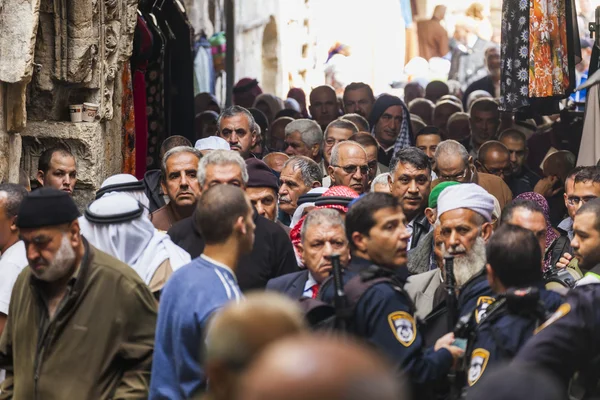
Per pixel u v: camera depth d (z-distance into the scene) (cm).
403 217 1094
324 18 6431
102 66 2194
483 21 6012
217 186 1085
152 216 1633
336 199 1545
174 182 1598
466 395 959
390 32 6281
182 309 1042
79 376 1107
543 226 1410
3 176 1761
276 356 447
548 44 2356
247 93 4025
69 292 1114
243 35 5606
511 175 2553
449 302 1150
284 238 1452
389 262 1083
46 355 1116
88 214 1286
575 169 1741
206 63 4922
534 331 1023
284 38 5959
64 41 2073
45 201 1098
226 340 623
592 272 1262
